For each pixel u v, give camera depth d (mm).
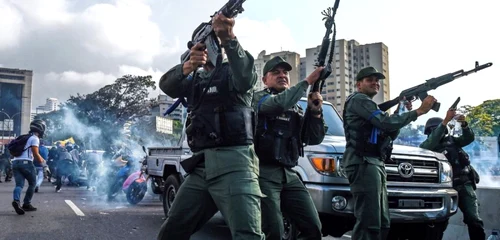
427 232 5258
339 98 76750
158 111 60812
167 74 3078
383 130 4320
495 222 5676
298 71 60000
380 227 4234
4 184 17625
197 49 2871
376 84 4695
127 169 10945
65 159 14414
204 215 3039
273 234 3541
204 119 2941
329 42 3541
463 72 5348
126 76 61000
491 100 56656
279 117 3697
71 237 6148
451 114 5531
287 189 3725
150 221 7648
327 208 4590
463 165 5633
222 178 2830
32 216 7996
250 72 2773
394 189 4812
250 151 2934
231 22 2611
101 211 8945
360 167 4273
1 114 118438
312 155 4820
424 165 5148
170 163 7504
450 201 5188
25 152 8438
